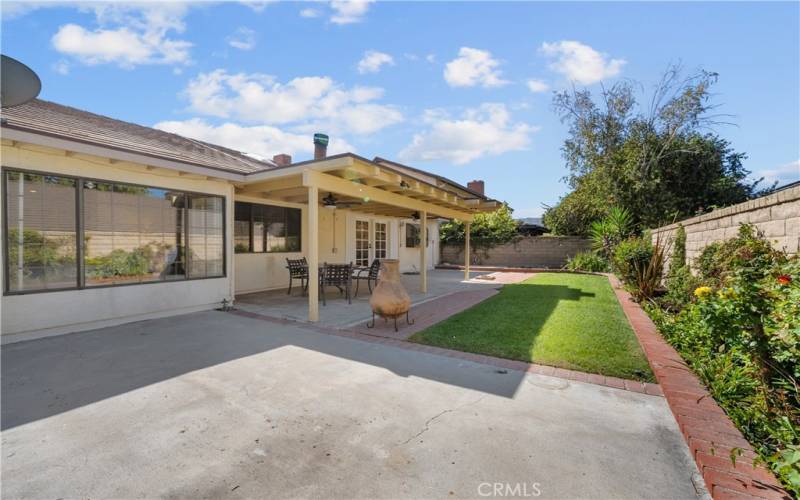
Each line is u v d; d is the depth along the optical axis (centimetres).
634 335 549
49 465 240
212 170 695
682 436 276
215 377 393
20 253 523
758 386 294
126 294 635
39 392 352
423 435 280
